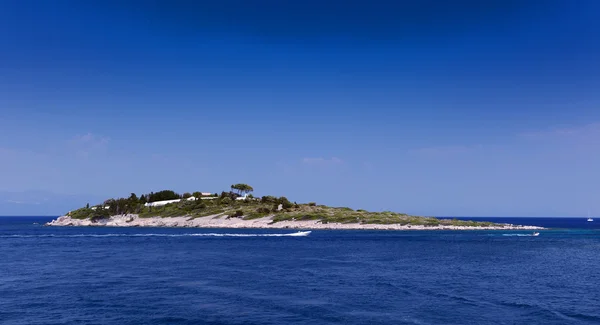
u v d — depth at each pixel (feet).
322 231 572.92
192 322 118.11
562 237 499.51
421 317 124.47
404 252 302.25
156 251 299.58
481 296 152.05
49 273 197.26
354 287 166.30
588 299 148.77
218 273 198.90
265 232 540.93
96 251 298.56
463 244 379.14
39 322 117.60
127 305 135.95
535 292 159.84
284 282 176.24
